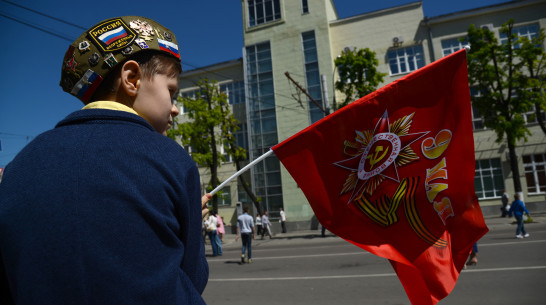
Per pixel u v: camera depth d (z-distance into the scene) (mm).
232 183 26969
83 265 565
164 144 722
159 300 589
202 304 668
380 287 6367
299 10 25688
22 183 638
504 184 22094
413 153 1862
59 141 676
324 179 1857
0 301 692
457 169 1828
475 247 7531
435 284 1719
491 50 17703
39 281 564
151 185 637
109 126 706
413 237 1803
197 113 21953
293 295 6320
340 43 25172
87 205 595
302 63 25109
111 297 559
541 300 5016
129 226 596
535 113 18781
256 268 9633
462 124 1860
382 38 24469
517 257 7969
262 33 26438
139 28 846
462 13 23078
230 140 23078
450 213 1812
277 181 25266
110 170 626
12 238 606
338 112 1872
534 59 17484
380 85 24156
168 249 640
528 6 22500
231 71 28109
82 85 823
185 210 687
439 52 23484
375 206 1847
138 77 827
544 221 16422
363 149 1871
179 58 921
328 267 8742
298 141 1861
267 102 25859
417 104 1881
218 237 14289
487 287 5809
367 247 1806
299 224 24172
